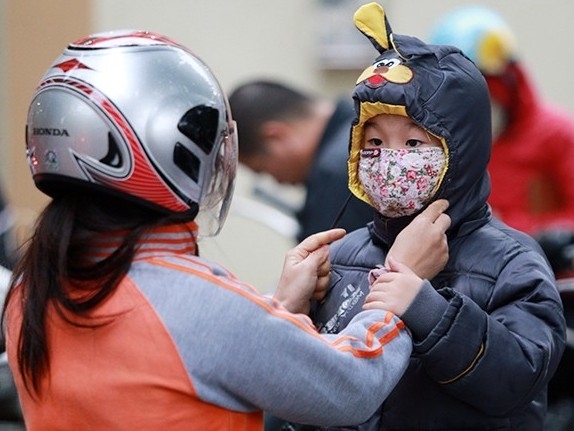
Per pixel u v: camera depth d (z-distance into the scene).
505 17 13.33
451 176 5.25
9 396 7.80
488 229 5.41
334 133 8.77
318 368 4.75
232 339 4.64
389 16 13.45
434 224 5.21
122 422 4.67
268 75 13.89
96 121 4.63
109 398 4.68
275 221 10.92
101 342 4.70
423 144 5.27
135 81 4.68
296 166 9.03
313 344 4.75
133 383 4.65
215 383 4.66
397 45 5.29
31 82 13.97
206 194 4.90
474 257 5.30
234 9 13.91
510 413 5.18
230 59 13.94
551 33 13.30
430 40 9.93
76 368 4.74
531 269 5.19
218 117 4.84
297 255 5.59
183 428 4.65
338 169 8.15
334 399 4.79
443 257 5.22
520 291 5.16
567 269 8.54
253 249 13.77
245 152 9.05
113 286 4.69
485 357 4.94
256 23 13.88
